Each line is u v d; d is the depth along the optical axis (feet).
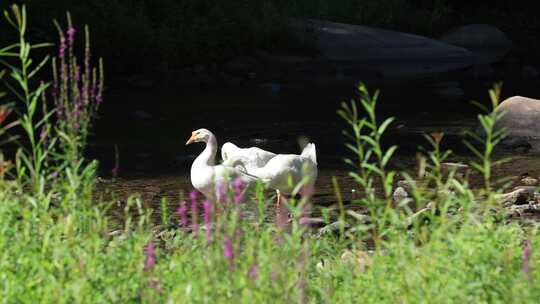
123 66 99.55
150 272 21.15
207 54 108.99
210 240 19.94
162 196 45.14
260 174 40.75
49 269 20.95
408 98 89.76
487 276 20.94
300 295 19.75
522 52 135.74
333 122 73.82
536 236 27.17
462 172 51.72
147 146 61.62
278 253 21.86
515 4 167.53
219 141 64.80
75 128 23.73
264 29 117.29
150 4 114.83
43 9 97.30
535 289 20.57
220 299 19.31
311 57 118.11
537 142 63.16
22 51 23.79
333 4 143.02
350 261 25.16
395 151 60.39
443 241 23.89
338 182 48.88
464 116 78.02
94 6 102.42
